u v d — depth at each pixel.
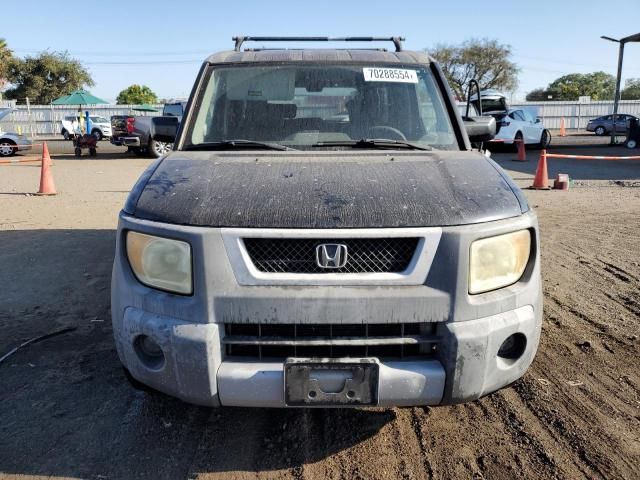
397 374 2.44
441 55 59.56
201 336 2.45
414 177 2.83
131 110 41.72
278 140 3.50
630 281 5.59
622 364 3.87
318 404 2.45
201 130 3.60
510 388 3.58
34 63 62.62
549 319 4.66
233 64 3.87
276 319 2.44
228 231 2.45
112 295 2.79
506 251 2.60
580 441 3.01
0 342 4.24
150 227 2.58
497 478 2.74
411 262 2.47
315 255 2.46
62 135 39.56
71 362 3.92
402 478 2.75
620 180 13.31
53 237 7.46
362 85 3.74
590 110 45.28
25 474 2.76
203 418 3.27
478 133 3.94
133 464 2.85
